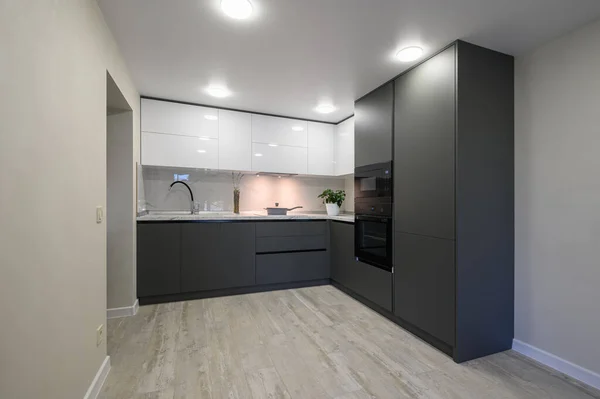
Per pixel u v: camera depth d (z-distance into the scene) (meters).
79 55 1.37
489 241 1.99
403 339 2.19
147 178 3.40
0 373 0.81
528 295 2.00
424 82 2.18
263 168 3.62
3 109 0.83
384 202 2.57
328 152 4.02
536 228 1.96
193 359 1.89
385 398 1.54
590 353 1.69
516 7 1.58
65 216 1.22
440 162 2.02
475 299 1.94
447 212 1.96
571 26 1.75
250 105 3.32
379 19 1.72
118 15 1.70
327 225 3.57
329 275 3.58
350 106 3.32
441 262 2.00
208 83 2.71
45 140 1.06
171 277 2.92
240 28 1.83
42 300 1.03
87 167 1.46
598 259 1.67
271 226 3.32
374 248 2.71
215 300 3.01
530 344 1.99
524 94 2.04
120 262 2.59
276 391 1.58
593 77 1.70
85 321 1.43
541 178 1.94
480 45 1.97
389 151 2.54
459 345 1.89
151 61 2.28
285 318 2.55
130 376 1.71
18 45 0.90
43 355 1.04
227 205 3.80
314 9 1.63
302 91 2.88
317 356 1.94
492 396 1.57
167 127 3.14
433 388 1.62
